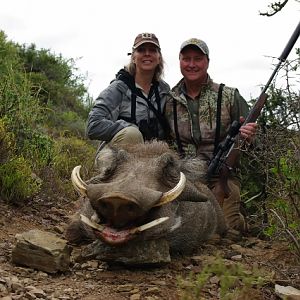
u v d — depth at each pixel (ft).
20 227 7.73
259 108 8.23
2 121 9.89
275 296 5.14
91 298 4.94
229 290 5.13
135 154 6.81
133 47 9.07
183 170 7.22
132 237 5.41
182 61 8.98
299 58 7.00
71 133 17.93
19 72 17.40
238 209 8.77
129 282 5.50
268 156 6.79
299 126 6.31
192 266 6.25
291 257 6.51
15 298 4.73
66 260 5.68
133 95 8.88
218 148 8.63
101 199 5.18
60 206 9.55
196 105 8.98
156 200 5.44
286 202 6.34
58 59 23.88
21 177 8.86
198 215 7.02
